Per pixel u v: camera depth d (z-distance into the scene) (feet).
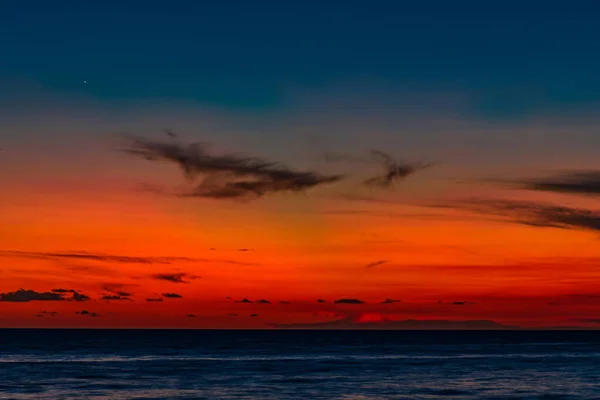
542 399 164.55
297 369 239.30
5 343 462.60
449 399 164.04
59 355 314.96
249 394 170.71
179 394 170.60
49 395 167.63
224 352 347.97
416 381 200.13
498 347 422.00
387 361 280.72
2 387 182.50
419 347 422.41
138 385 188.24
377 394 171.73
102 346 419.95
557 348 404.16
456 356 316.81
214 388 182.09
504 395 171.22
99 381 197.67
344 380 201.98
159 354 326.24
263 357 305.73
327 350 376.07
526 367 250.57
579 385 191.62
